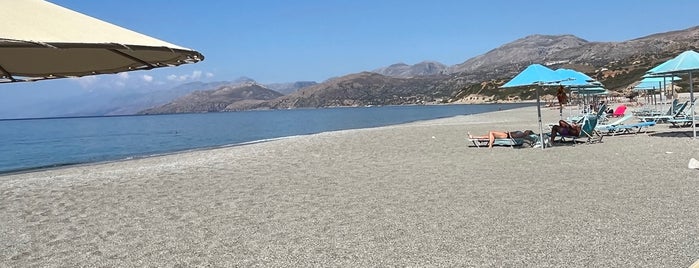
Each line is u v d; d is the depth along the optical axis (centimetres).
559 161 1136
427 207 735
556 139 1605
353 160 1362
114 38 233
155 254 573
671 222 585
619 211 650
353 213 721
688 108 1889
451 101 18700
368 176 1061
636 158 1114
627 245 514
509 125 2727
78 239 659
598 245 519
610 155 1189
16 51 276
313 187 956
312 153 1584
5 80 335
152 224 720
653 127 1958
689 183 802
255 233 640
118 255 578
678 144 1327
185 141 3391
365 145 1762
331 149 1678
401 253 530
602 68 13000
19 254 604
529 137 1487
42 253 603
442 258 507
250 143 2416
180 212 791
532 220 630
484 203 741
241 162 1440
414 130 2433
